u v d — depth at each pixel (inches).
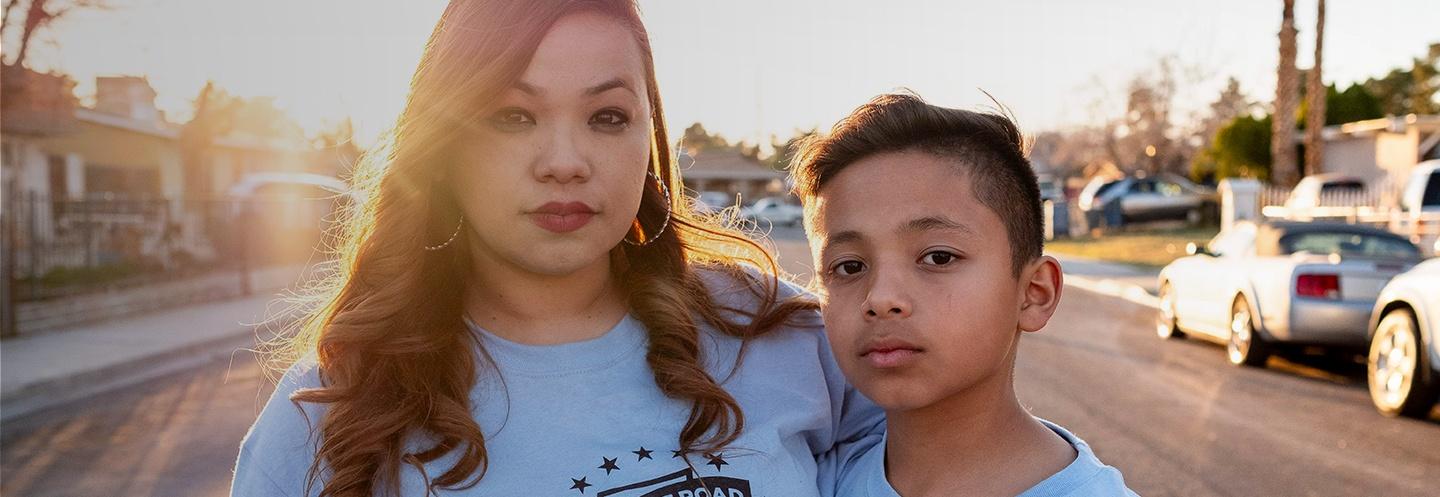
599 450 58.6
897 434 61.6
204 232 693.3
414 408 56.5
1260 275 332.5
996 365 56.6
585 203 56.9
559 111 56.4
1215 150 1389.0
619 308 64.6
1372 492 192.7
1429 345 240.8
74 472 217.9
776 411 64.7
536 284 61.1
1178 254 898.1
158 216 641.6
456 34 57.0
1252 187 814.5
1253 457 219.6
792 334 68.7
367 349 58.0
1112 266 823.1
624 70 57.5
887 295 54.1
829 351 70.2
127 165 792.3
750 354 66.3
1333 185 829.8
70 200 537.0
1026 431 58.9
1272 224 359.6
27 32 509.0
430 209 61.0
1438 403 253.1
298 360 61.3
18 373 323.3
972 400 57.6
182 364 364.5
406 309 58.7
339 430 55.6
